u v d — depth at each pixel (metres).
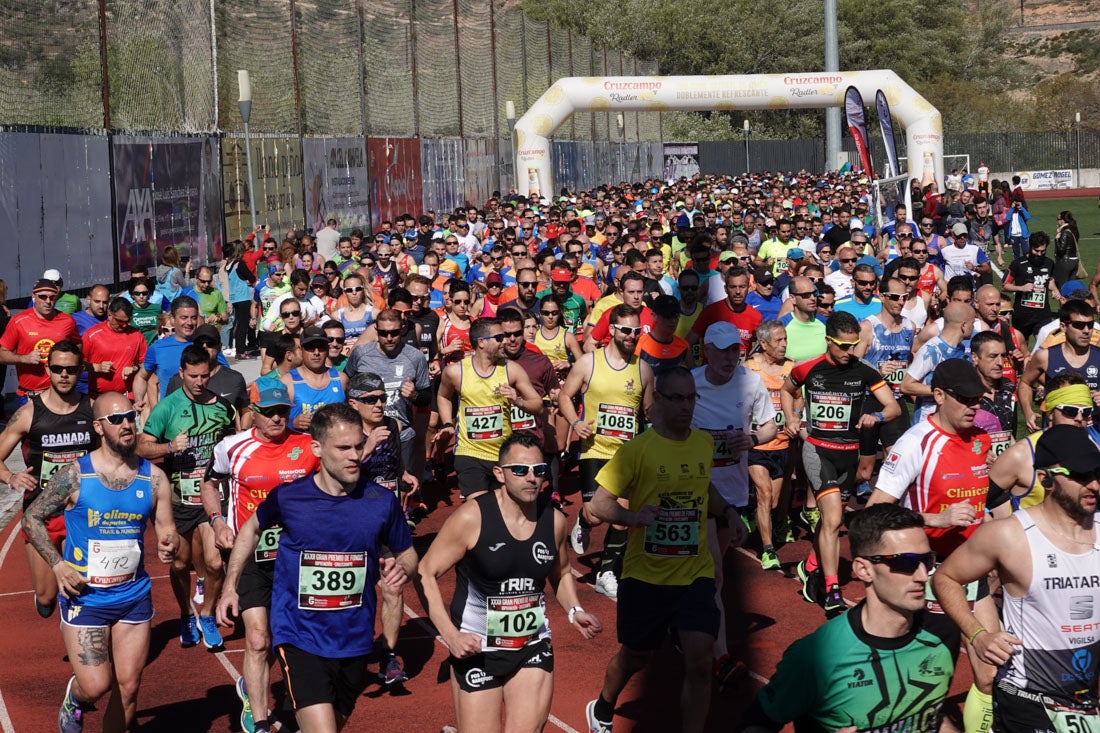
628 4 68.00
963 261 19.50
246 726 6.20
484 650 5.28
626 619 6.02
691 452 6.00
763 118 73.44
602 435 8.60
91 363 11.02
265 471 6.64
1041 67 138.12
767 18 70.75
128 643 5.90
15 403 15.59
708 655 5.72
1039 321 16.22
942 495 6.15
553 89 37.44
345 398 8.50
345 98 29.53
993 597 6.90
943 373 6.06
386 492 5.42
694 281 10.93
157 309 13.84
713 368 7.53
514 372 9.07
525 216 23.38
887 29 75.25
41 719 6.79
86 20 19.12
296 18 27.16
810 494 9.66
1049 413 6.46
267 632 6.12
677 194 35.94
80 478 5.80
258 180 24.67
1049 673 4.54
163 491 5.98
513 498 5.19
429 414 10.72
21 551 10.23
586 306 14.60
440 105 35.78
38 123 17.89
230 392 8.16
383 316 9.34
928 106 36.84
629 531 6.14
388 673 7.02
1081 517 4.45
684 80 37.44
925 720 3.99
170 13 21.84
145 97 20.91
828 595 7.88
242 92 21.00
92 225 18.23
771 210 28.89
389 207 31.34
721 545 6.99
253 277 19.66
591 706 6.16
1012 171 68.31
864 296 10.26
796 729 4.14
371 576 5.34
